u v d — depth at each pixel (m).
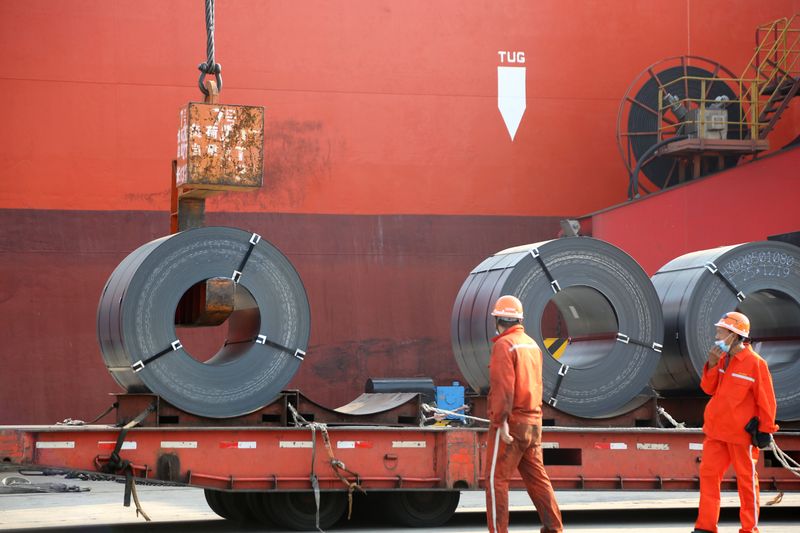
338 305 26.08
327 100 26.67
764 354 14.49
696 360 13.27
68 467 11.10
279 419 12.24
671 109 27.69
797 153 21.25
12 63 24.89
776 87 27.55
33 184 24.75
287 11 26.66
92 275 24.84
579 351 13.80
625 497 17.67
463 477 12.31
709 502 10.98
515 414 9.68
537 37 28.00
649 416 13.23
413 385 18.53
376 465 12.17
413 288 26.53
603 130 28.11
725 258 13.48
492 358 9.73
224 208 25.81
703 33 28.94
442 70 27.41
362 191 26.62
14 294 24.36
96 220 25.00
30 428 11.03
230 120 11.92
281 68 26.50
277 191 26.14
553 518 9.77
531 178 27.56
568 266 12.82
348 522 13.27
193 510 15.47
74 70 25.23
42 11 25.14
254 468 11.78
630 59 28.44
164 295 11.60
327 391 25.69
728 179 22.50
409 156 26.97
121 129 25.34
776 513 14.53
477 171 27.30
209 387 11.78
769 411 10.77
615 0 28.52
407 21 27.31
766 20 29.30
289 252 26.06
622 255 13.02
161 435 11.46
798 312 13.88
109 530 12.69
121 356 11.66
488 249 27.08
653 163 28.05
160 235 25.28
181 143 12.15
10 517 14.30
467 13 27.66
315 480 11.89
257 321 12.18
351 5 27.03
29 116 24.88
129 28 25.59
